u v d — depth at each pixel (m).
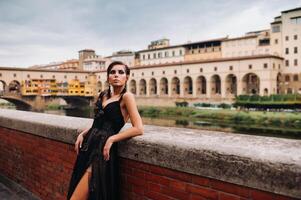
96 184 2.10
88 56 110.44
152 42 96.50
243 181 1.65
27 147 3.96
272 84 54.34
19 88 75.56
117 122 2.24
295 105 47.62
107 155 2.11
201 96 61.84
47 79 76.12
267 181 1.55
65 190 3.25
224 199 1.77
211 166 1.79
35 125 3.64
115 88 2.37
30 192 3.93
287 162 1.49
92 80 84.69
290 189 1.46
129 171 2.41
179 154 1.97
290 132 36.41
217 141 2.02
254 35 63.78
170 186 2.08
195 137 2.21
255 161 1.59
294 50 57.97
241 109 53.44
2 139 4.64
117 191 2.34
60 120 3.57
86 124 3.10
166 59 81.62
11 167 4.40
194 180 1.93
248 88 62.47
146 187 2.26
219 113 49.38
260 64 54.78
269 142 1.95
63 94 77.19
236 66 57.72
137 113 2.18
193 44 74.81
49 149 3.49
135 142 2.29
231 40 67.69
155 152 2.13
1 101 119.81
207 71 62.12
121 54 96.50
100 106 2.34
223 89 59.62
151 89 74.12
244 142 1.96
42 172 3.65
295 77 57.88
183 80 66.38
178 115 57.38
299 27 57.31
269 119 42.69
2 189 4.28
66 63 112.50
